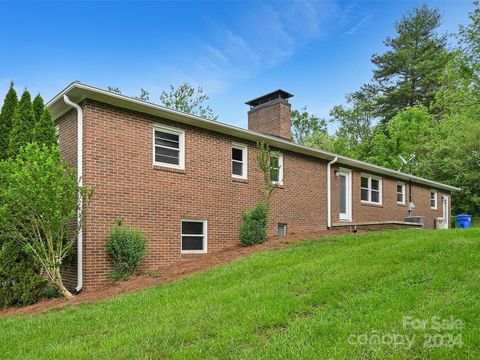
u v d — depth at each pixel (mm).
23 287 8016
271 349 3910
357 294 5273
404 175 19469
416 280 5516
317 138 34625
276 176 13094
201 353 4031
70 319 5855
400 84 37250
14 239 7797
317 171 14898
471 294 4766
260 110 16469
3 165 7215
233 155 12000
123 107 9211
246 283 6508
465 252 6672
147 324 5129
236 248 11039
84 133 8625
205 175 10867
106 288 8055
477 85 14266
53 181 7227
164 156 10102
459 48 14203
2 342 5191
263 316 4781
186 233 10391
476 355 3404
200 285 6895
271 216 12734
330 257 7535
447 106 21672
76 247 8445
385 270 6145
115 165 8953
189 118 10242
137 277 8664
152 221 9516
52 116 9820
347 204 16469
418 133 30031
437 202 23578
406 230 11117
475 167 25406
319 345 3873
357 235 10336
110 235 8602
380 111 37844
